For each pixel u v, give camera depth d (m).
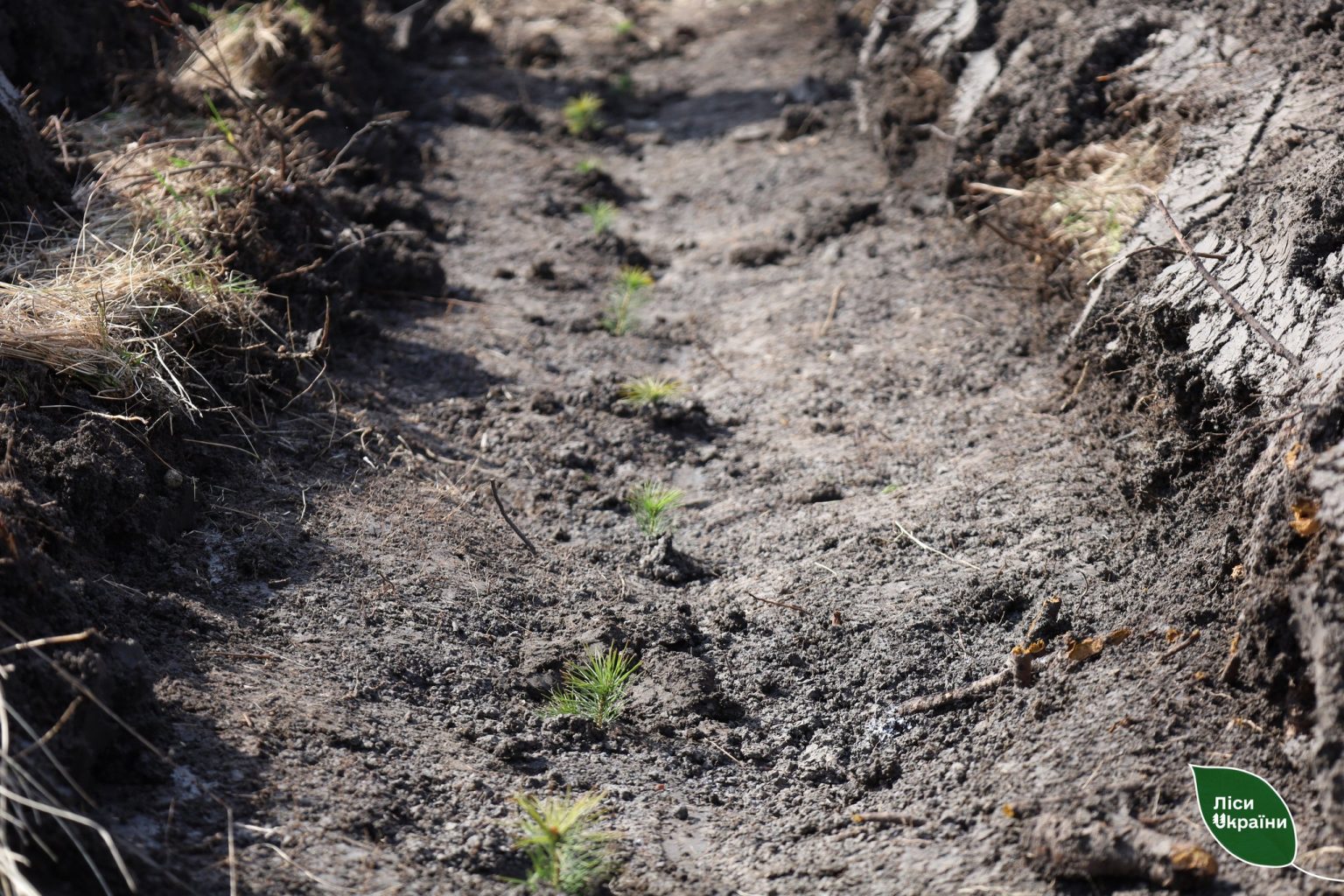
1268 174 4.95
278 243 6.17
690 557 5.05
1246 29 6.40
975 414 5.67
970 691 3.99
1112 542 4.45
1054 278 6.37
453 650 4.21
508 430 5.86
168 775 3.29
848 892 3.29
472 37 13.01
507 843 3.40
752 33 12.99
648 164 10.05
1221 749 3.34
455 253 8.04
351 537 4.68
